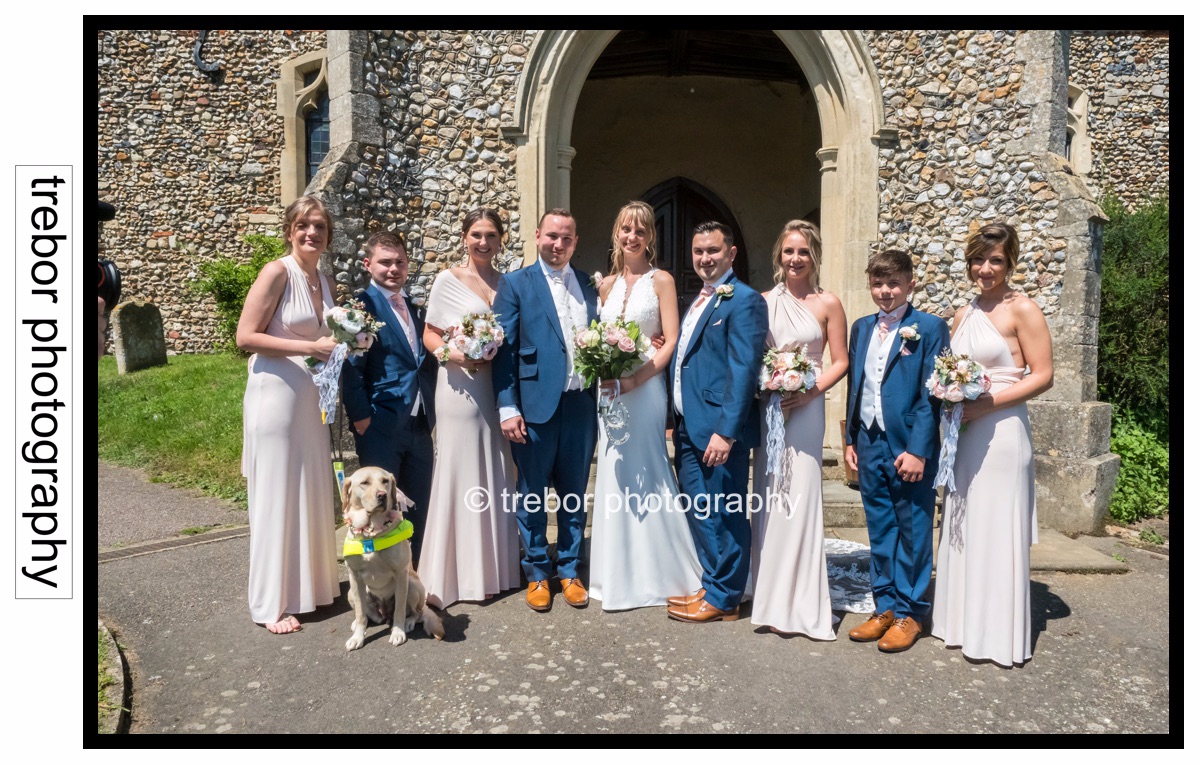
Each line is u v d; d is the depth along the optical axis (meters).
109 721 2.44
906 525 3.05
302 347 3.08
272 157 12.16
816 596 3.11
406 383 3.32
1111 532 4.92
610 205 9.11
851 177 5.55
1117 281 6.89
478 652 2.97
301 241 3.21
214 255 12.17
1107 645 3.10
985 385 2.76
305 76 12.23
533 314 3.33
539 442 3.37
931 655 2.98
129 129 11.90
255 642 3.05
